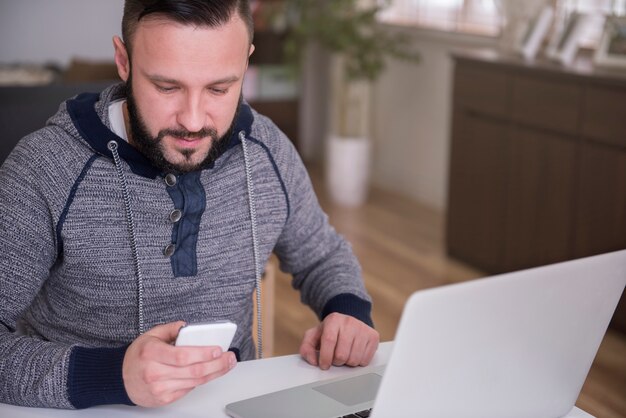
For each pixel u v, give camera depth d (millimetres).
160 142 1200
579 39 3643
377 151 5430
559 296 1013
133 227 1321
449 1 4777
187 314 1393
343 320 1389
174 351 1081
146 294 1345
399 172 5254
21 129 1966
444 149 4836
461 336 942
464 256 4055
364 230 4543
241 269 1435
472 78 3883
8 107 1960
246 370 1318
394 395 935
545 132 3551
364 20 4730
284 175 1487
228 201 1406
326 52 5750
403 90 5109
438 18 4879
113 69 4410
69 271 1329
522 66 3600
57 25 5176
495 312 955
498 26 4426
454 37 4625
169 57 1137
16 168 1283
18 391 1176
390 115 5262
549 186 3555
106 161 1311
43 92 2076
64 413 1170
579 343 1088
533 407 1096
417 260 4102
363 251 4211
